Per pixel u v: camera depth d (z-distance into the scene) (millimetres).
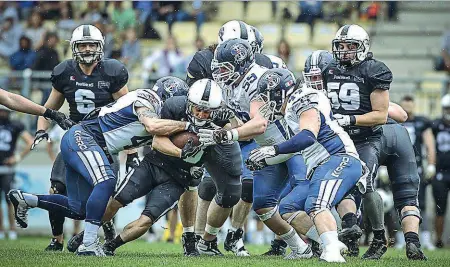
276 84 21469
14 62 49781
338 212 23641
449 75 51688
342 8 56312
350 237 22359
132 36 51312
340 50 24094
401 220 24188
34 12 54188
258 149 19844
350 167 20484
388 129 24719
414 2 57875
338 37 24000
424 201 38969
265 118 21406
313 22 55906
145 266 19062
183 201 24203
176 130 21484
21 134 40438
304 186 22391
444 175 38125
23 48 49969
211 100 21000
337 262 19688
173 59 48719
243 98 22672
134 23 52688
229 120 21953
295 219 22344
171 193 22312
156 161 22422
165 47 49219
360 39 23922
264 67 24406
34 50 50406
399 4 57781
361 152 23969
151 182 22516
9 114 40219
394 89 46500
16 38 53656
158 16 54281
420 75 53438
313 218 20203
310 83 24688
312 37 55688
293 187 23188
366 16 56906
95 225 22266
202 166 22531
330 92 24578
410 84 46656
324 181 20266
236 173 22891
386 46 56688
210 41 55594
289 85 21547
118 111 22531
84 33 25109
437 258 25672
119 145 22609
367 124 23891
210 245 25078
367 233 35625
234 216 26266
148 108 22062
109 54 50688
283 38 51594
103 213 22297
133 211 41406
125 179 22547
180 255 24156
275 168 23797
